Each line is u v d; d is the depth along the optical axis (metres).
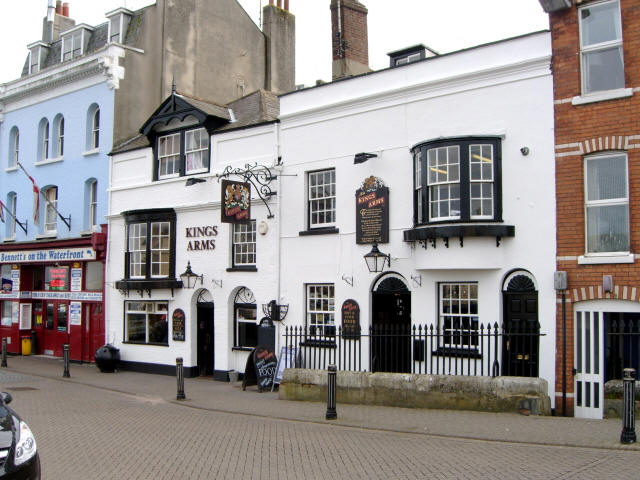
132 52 23.94
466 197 14.05
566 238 13.04
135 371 21.23
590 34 13.17
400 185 15.55
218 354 18.98
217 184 19.31
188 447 10.26
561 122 13.25
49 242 24.64
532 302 13.62
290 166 17.73
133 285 20.97
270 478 8.46
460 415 12.27
